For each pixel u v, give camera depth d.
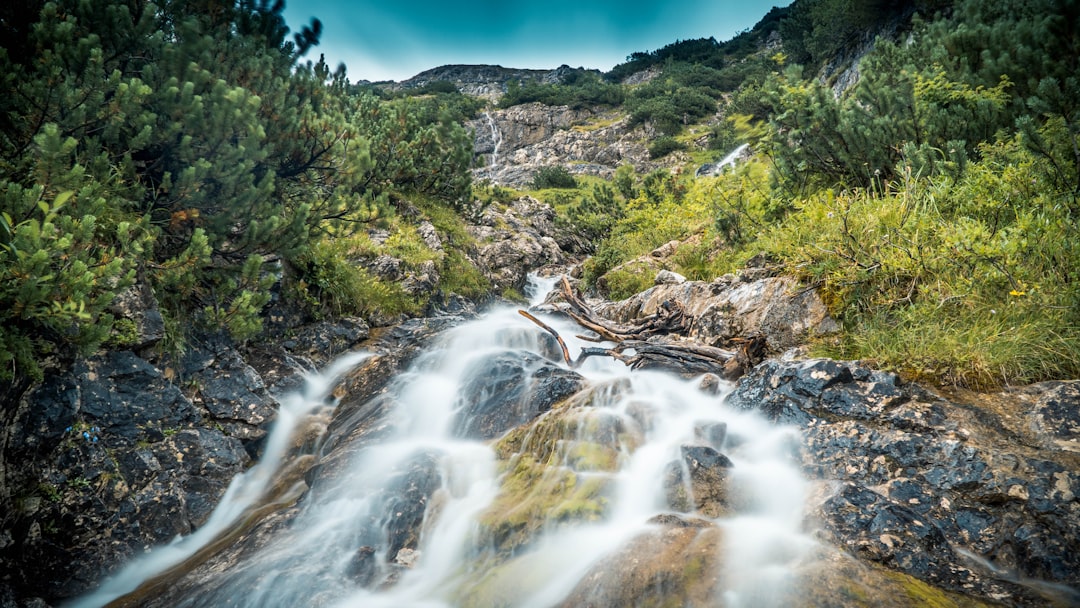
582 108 65.44
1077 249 4.35
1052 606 2.46
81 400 4.38
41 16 5.05
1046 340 4.03
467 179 16.75
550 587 3.12
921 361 4.24
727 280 7.45
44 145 4.02
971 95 7.37
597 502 3.71
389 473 4.54
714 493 3.59
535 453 4.54
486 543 3.68
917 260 5.06
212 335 6.09
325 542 3.94
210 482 4.98
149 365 5.00
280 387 6.52
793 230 7.09
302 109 7.80
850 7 28.98
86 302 3.88
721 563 2.90
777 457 3.87
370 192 8.67
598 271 14.95
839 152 8.32
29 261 3.36
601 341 8.06
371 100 15.62
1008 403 3.68
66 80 4.89
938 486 3.21
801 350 5.37
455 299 12.55
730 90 66.12
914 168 6.75
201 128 5.80
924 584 2.69
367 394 6.46
